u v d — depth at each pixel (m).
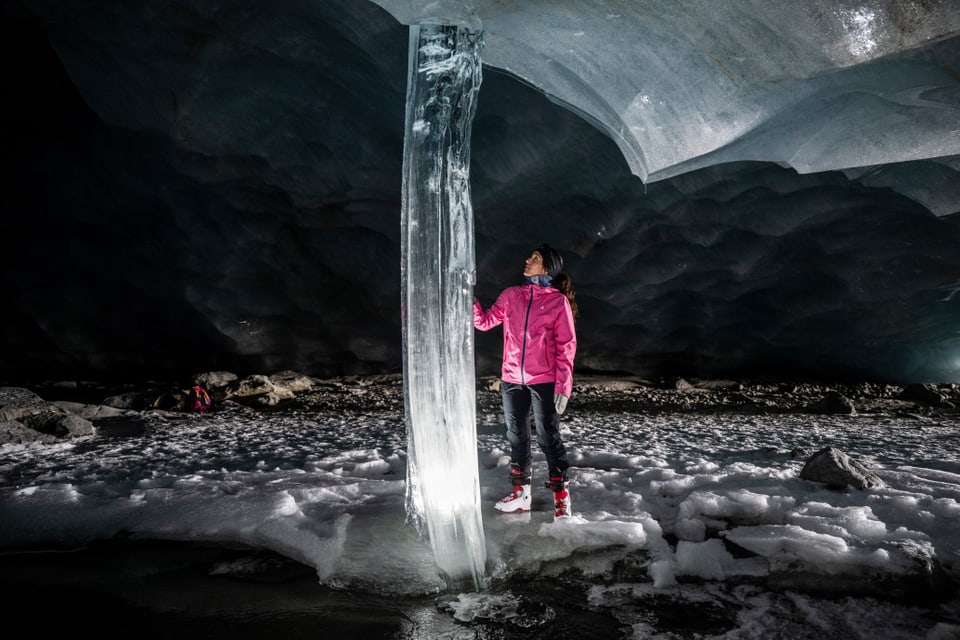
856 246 9.34
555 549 2.88
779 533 2.89
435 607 2.45
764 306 10.55
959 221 8.38
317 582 2.67
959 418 7.46
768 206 9.05
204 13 6.85
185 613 2.40
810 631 2.23
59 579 2.71
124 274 10.80
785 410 8.13
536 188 8.98
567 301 3.23
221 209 9.91
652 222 9.56
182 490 3.66
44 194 10.28
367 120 8.31
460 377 2.82
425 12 3.04
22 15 7.85
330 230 10.22
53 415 6.14
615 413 7.76
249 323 11.00
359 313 11.03
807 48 3.09
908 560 2.56
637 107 3.98
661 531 3.06
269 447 5.35
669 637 2.20
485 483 3.94
